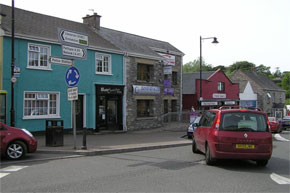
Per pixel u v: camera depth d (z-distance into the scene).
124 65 22.11
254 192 6.30
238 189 6.51
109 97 21.34
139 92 22.83
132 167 8.86
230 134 8.78
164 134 20.11
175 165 9.26
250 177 7.71
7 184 6.80
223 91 37.53
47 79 17.59
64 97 18.44
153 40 29.33
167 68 25.53
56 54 18.08
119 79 21.80
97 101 20.11
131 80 22.62
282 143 16.81
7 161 9.67
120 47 22.22
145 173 8.04
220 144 8.77
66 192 6.16
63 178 7.39
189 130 17.72
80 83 19.23
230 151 8.73
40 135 17.12
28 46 16.78
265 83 53.44
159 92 24.78
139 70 23.86
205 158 10.20
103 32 24.02
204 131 10.06
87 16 23.88
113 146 12.94
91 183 6.90
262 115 9.14
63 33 10.98
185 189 6.44
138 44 25.45
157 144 14.09
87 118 19.62
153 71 24.66
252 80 50.53
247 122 8.95
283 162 10.17
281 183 7.10
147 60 24.02
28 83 16.70
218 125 9.00
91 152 11.19
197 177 7.62
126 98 22.17
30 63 16.95
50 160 10.02
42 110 17.48
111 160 10.09
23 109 16.44
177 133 21.06
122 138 16.83
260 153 8.73
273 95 53.28
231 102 35.53
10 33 15.91
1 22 16.33
